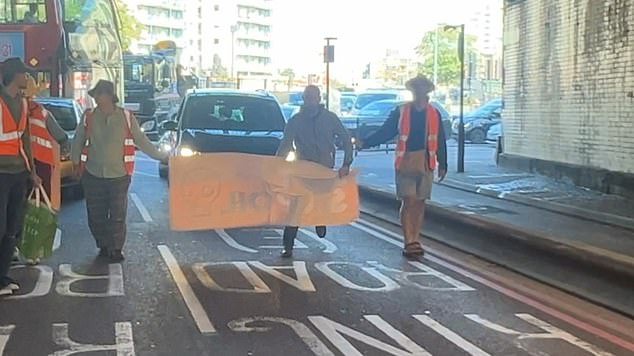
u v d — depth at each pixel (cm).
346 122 2970
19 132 812
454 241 1117
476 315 762
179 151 1316
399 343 669
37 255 930
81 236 1145
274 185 1023
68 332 689
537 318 757
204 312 756
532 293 854
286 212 1023
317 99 1041
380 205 1442
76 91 1877
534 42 1922
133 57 3478
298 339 675
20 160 812
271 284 873
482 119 3409
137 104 3444
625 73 1493
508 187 1642
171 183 1005
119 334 685
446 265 991
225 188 1016
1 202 800
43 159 907
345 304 794
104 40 2105
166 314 749
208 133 1357
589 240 1070
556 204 1375
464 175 1894
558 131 1791
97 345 654
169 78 3622
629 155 1483
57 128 920
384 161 2406
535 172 1922
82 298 803
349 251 1073
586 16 1642
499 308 790
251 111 1469
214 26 13500
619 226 1183
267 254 1040
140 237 1145
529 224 1200
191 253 1036
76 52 1866
